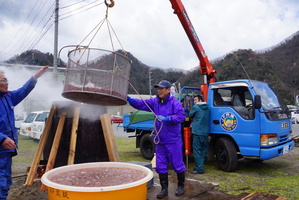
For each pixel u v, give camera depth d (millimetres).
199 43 6391
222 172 5082
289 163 5938
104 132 3939
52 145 3887
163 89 3340
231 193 3664
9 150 2504
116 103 2930
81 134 3959
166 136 3367
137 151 8141
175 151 3404
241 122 4879
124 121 7449
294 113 22406
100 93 2482
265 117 4676
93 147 4023
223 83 5312
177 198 3422
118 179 2312
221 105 5535
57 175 2406
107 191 1809
